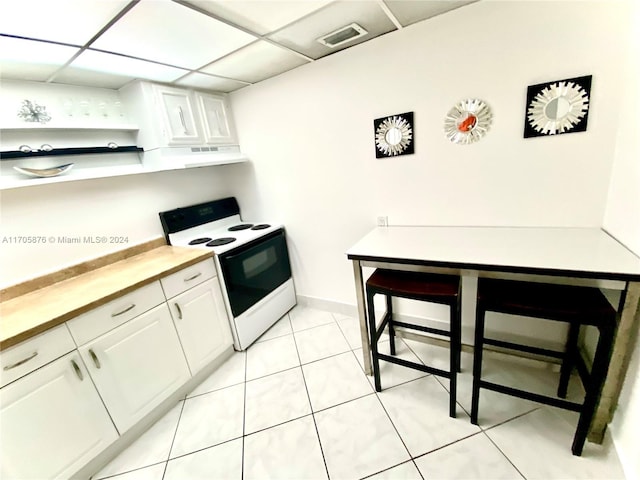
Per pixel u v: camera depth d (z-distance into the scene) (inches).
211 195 108.4
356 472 51.7
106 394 57.9
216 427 64.6
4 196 63.8
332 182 89.5
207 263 80.0
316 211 96.0
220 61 71.2
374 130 77.3
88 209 76.9
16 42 50.0
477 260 52.3
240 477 53.6
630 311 43.0
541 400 49.5
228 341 86.7
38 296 62.2
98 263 78.2
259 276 94.6
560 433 54.0
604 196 57.4
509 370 69.3
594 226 59.7
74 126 68.3
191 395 74.7
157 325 67.2
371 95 75.1
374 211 85.4
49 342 49.9
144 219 89.4
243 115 98.9
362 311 68.9
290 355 85.4
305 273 107.7
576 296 47.9
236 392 73.8
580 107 54.7
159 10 46.9
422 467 51.1
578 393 61.2
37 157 67.3
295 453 56.5
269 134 95.6
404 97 71.1
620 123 52.2
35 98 67.2
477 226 71.6
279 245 102.7
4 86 63.1
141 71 70.6
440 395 65.6
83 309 53.8
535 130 59.4
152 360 66.2
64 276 71.7
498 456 51.3
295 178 96.0
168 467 57.0
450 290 55.3
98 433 56.7
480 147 65.9
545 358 65.6
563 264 46.4
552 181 61.0
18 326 48.3
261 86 91.6
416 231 75.0
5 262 64.5
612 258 46.5
